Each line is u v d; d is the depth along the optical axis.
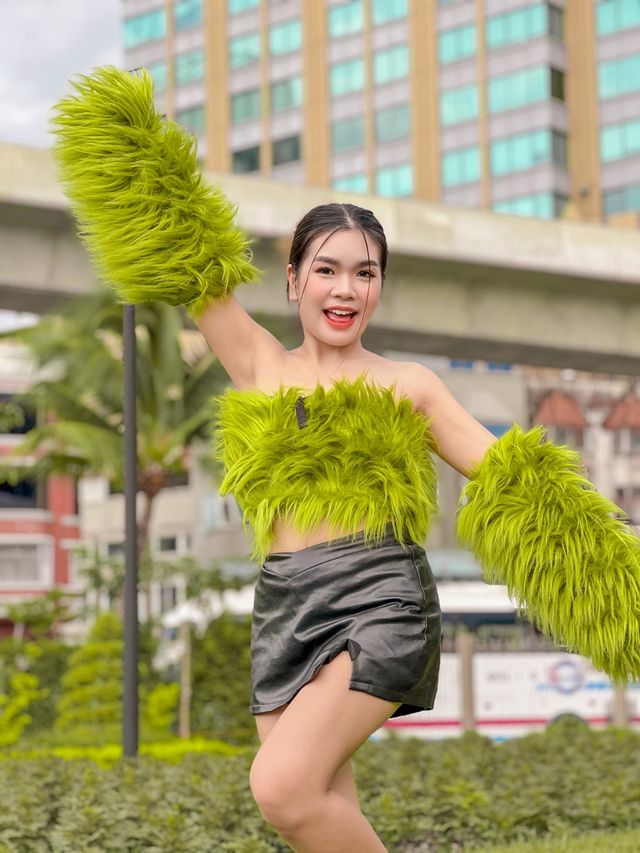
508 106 50.00
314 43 55.00
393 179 52.41
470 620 18.19
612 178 48.78
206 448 19.81
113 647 16.31
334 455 2.76
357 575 2.69
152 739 14.60
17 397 19.58
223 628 16.75
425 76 52.06
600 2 49.69
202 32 57.91
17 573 38.38
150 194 2.91
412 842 6.66
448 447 2.89
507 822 6.75
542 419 41.84
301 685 2.63
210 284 2.93
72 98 2.94
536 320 22.28
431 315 21.52
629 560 2.69
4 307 19.38
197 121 57.59
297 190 19.48
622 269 22.05
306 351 2.98
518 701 16.92
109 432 19.33
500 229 21.31
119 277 2.95
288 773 2.53
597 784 7.50
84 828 5.84
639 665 2.72
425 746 8.71
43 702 17.73
